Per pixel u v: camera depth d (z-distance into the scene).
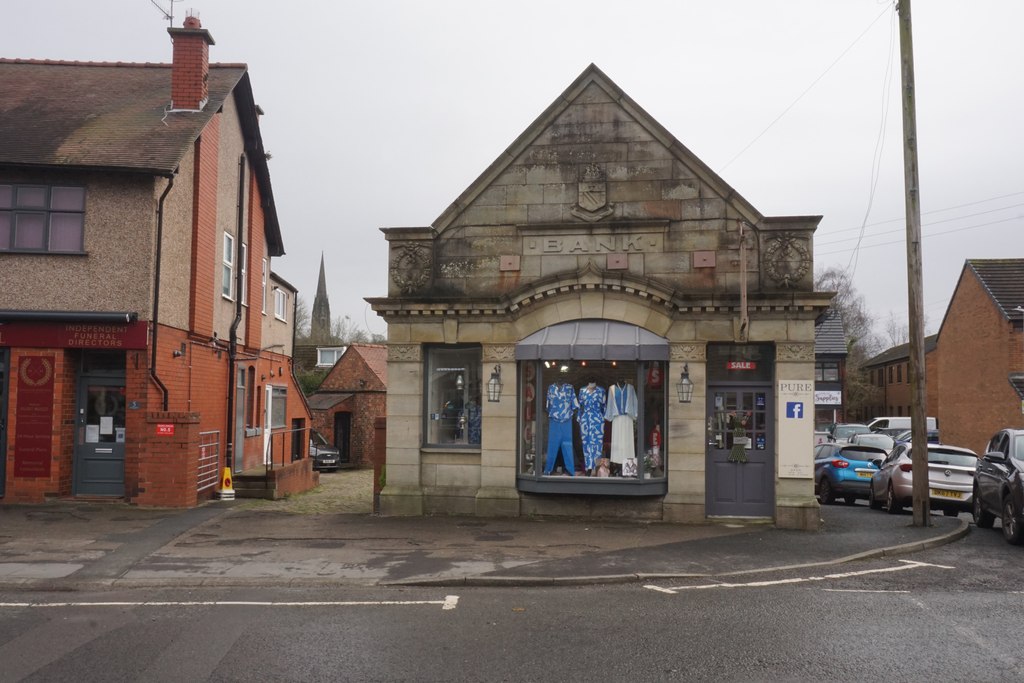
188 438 15.44
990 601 8.90
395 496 14.87
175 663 6.63
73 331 15.32
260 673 6.38
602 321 14.72
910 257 14.88
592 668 6.54
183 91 18.06
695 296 14.02
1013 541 12.91
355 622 7.97
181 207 16.97
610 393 14.67
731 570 10.55
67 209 15.59
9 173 15.48
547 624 7.91
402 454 15.03
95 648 7.05
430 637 7.43
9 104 17.77
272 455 23.83
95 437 15.91
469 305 14.73
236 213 20.78
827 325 53.44
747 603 8.82
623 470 14.49
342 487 24.45
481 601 8.95
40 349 15.39
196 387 17.84
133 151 15.88
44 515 14.02
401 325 15.14
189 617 8.16
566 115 14.99
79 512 14.38
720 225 14.41
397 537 12.61
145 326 15.38
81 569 10.22
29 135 16.23
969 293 39.38
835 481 20.86
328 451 35.75
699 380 14.22
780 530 13.52
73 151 15.68
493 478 14.74
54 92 18.62
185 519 13.93
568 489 14.32
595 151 14.87
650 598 9.10
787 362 13.95
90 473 15.84
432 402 15.29
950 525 14.61
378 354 43.91
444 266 15.15
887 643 7.23
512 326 14.85
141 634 7.51
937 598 9.05
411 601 8.93
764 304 13.90
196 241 17.61
